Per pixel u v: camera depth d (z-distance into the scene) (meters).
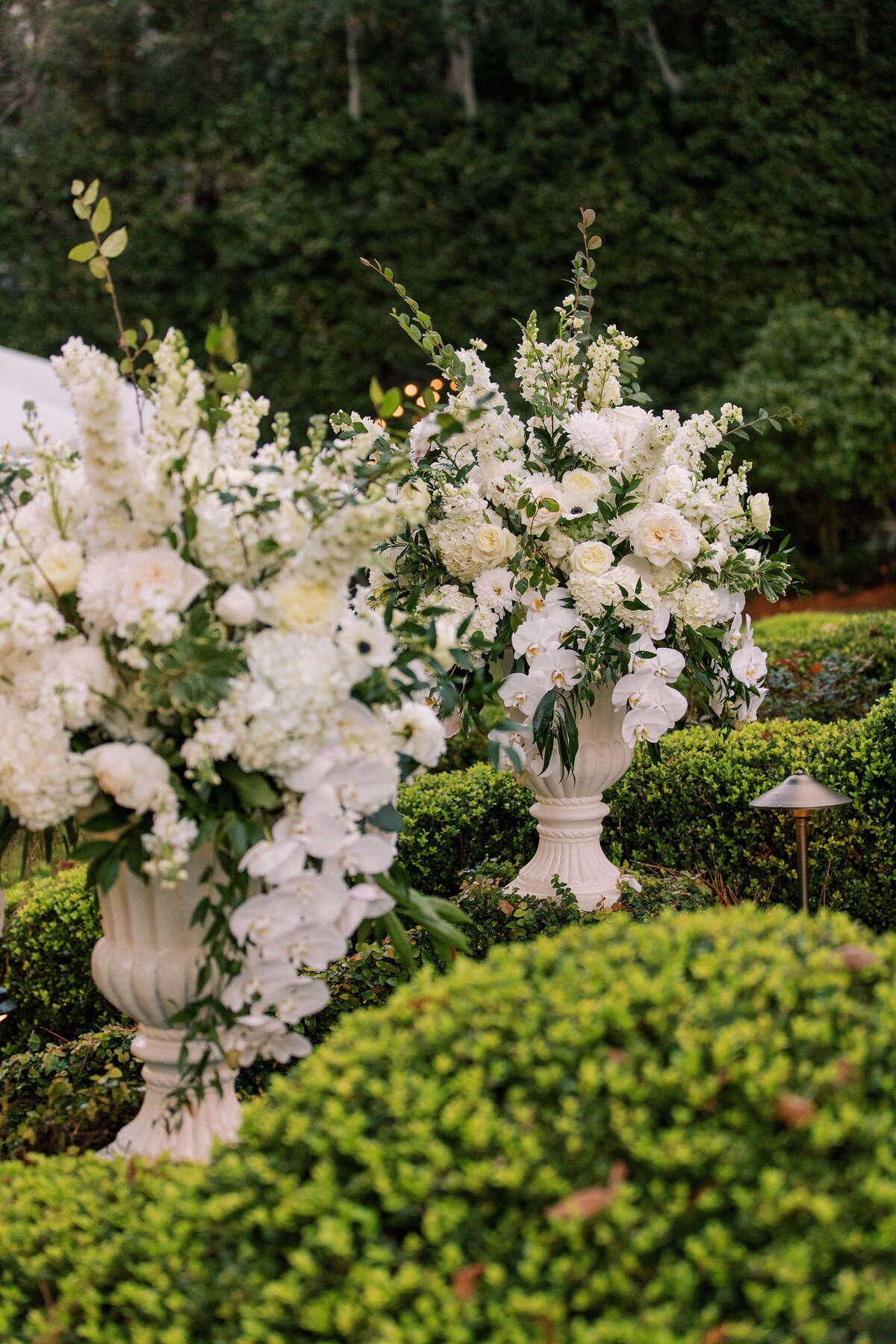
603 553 3.05
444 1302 1.41
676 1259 1.43
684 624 3.16
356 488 2.25
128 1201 1.83
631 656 3.09
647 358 12.23
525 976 1.85
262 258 12.55
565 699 3.17
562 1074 1.57
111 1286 1.67
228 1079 2.29
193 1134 2.25
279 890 2.03
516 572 3.12
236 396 2.37
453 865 4.18
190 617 1.98
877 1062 1.57
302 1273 1.53
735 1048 1.54
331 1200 1.54
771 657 6.50
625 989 1.66
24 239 12.78
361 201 12.41
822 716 5.70
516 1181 1.45
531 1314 1.39
